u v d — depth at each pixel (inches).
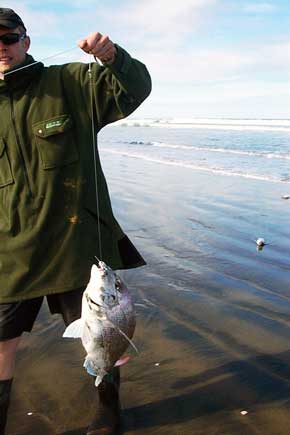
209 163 297.9
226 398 66.8
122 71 52.1
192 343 81.4
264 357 76.5
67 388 69.3
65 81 56.6
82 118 56.6
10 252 56.1
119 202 195.2
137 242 141.2
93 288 50.3
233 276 111.7
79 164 56.4
